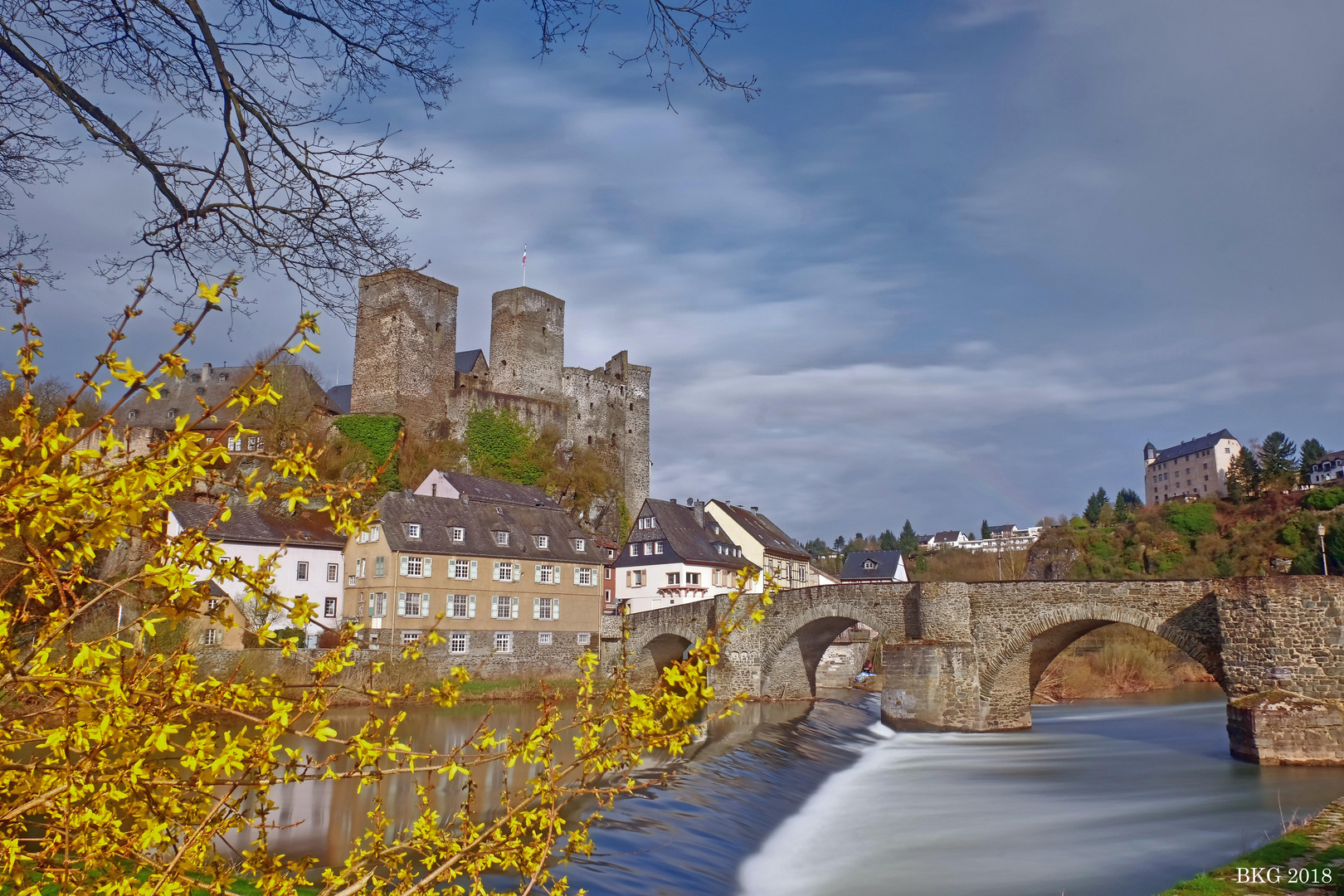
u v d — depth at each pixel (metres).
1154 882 16.27
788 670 46.91
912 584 39.28
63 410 4.03
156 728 4.26
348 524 4.91
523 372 77.19
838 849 19.30
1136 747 32.50
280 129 8.27
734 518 72.75
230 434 4.30
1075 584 35.66
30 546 3.97
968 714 36.44
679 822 19.25
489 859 5.07
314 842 16.73
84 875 4.46
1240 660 30.83
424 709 35.69
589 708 5.32
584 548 55.09
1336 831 16.22
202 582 4.41
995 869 17.66
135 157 7.71
